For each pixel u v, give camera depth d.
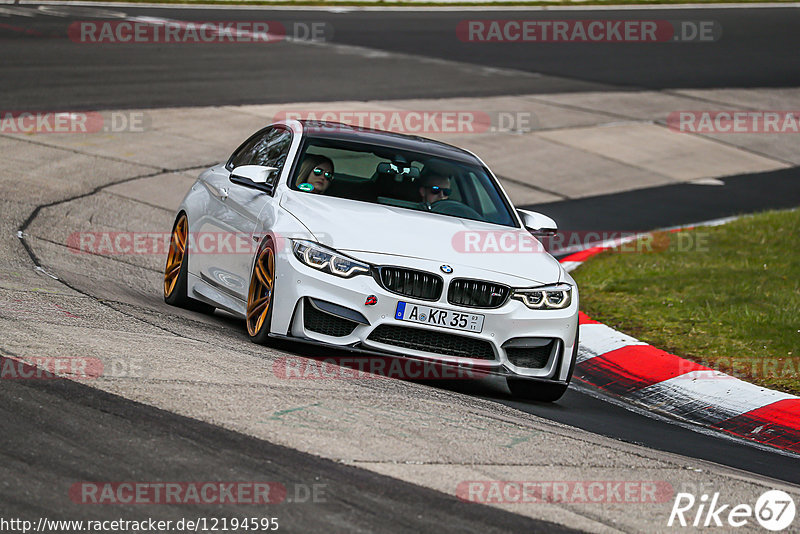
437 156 29.00
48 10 102.50
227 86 75.25
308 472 15.44
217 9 118.00
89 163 51.62
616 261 43.91
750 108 91.12
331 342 23.20
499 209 28.05
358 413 18.94
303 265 23.50
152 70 77.94
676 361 29.42
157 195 48.41
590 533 14.55
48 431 15.88
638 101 89.25
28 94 64.56
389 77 86.44
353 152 28.11
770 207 61.38
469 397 23.34
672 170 69.62
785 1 163.50
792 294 37.16
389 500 14.75
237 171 27.03
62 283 28.91
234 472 15.11
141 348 21.62
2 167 47.94
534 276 24.67
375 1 134.38
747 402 26.55
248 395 19.00
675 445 22.31
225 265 27.31
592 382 29.11
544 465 17.55
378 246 23.80
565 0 145.25
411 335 23.42
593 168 67.12
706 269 41.75
